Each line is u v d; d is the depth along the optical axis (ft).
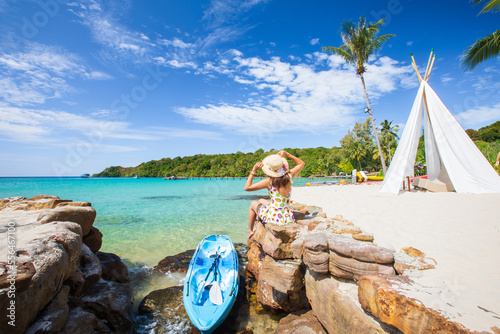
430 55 38.63
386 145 182.39
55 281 9.74
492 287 7.71
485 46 42.86
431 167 42.60
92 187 135.13
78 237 12.15
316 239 11.32
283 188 14.01
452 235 13.60
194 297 13.30
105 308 11.99
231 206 53.72
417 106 38.52
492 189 30.73
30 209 16.72
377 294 7.63
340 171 229.66
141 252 23.27
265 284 13.58
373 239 12.60
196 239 27.50
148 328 12.36
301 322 11.21
